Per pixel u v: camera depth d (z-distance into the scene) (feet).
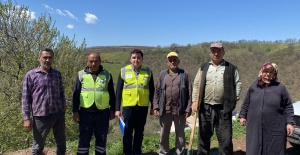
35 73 14.67
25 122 14.33
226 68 15.24
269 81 13.57
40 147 14.93
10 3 40.52
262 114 13.39
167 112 16.89
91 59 15.49
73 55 44.16
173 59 16.72
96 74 15.87
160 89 17.03
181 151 17.12
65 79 42.14
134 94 16.67
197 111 15.90
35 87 14.58
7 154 20.83
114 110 16.70
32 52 41.24
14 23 40.88
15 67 41.32
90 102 15.44
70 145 23.34
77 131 42.78
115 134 43.91
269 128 13.29
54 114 15.02
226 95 15.02
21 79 40.19
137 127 17.26
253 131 13.61
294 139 17.76
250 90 14.24
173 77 16.83
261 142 13.38
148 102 17.22
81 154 15.57
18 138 37.96
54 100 14.94
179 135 17.15
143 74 16.88
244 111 14.47
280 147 13.21
